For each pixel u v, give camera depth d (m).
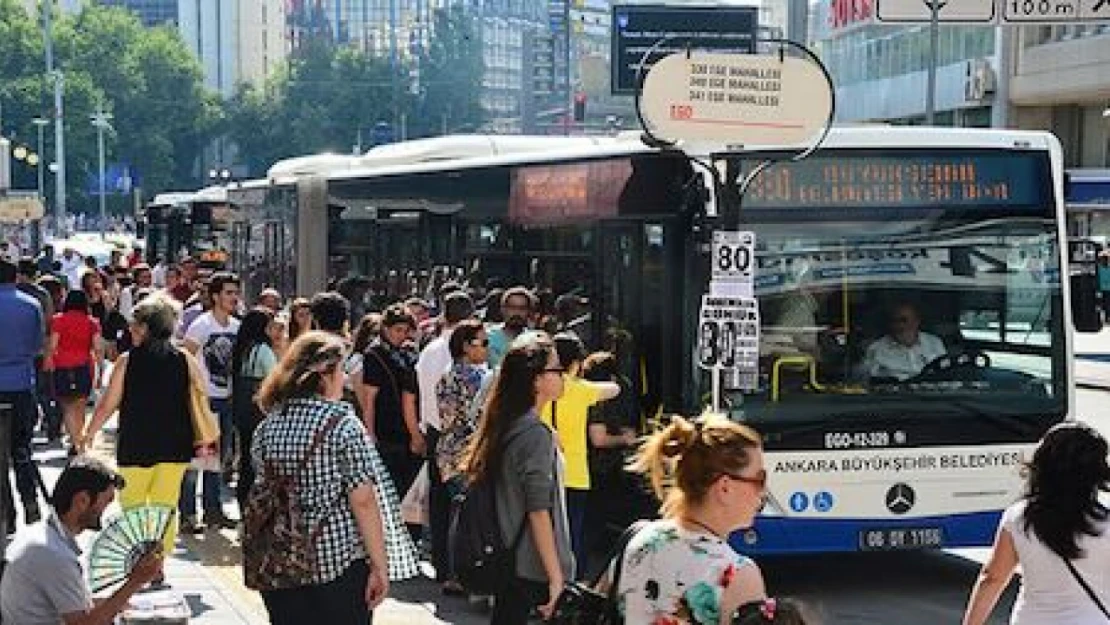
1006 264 11.69
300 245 22.44
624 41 52.69
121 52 134.12
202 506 14.64
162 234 43.56
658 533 4.83
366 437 7.19
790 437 11.14
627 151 12.13
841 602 11.91
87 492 6.95
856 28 71.12
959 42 63.31
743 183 11.18
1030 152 11.76
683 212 11.29
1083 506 6.20
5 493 8.36
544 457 7.64
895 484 11.34
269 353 13.41
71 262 39.72
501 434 7.69
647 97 11.02
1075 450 6.20
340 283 20.92
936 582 12.66
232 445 15.17
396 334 12.72
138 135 132.75
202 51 187.50
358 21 174.00
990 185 11.68
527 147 17.94
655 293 11.63
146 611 8.23
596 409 11.53
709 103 11.05
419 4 169.88
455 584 11.59
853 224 11.42
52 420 19.45
